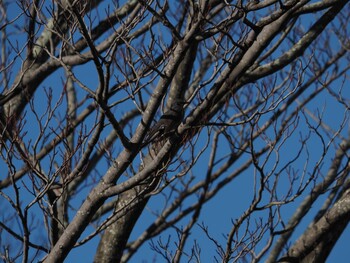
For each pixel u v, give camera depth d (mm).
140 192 12188
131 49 11664
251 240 12719
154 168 11516
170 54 11805
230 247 12492
